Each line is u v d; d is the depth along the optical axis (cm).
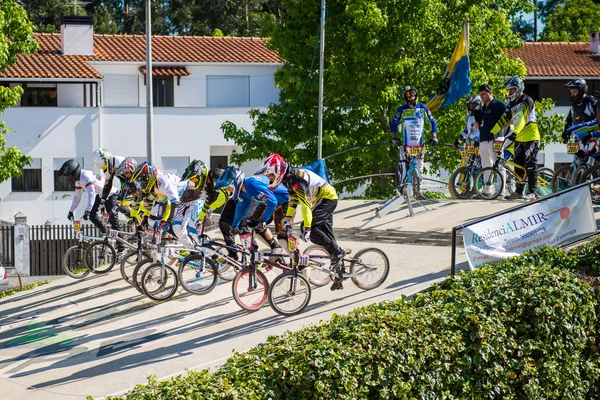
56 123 3266
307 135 2573
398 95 2472
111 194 1380
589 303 924
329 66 2492
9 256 2311
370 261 1145
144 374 931
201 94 3656
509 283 909
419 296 901
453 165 2570
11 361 1034
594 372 920
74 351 1048
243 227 1078
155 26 5678
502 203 1525
